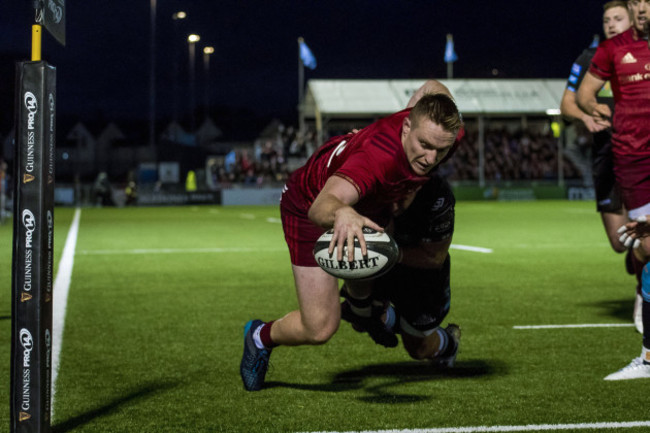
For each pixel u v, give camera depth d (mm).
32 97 2818
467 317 6254
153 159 40781
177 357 4848
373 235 2709
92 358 4816
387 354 4891
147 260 10820
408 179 3049
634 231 4117
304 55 35062
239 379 4289
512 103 32875
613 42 5020
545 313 6449
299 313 3797
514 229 16750
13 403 2889
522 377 4289
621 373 4219
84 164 53656
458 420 3486
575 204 31469
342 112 31781
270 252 12016
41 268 2863
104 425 3453
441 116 2809
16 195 2848
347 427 3393
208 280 8641
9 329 5715
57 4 3025
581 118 5859
